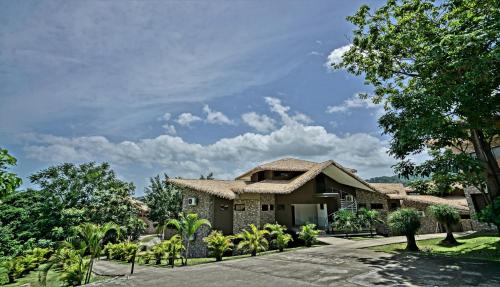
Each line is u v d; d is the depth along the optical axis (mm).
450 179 14031
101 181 33312
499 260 9805
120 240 29469
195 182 23812
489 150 12477
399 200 27984
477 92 10125
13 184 6406
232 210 21312
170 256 15484
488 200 12648
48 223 27094
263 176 26953
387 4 15180
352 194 27609
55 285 14414
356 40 16172
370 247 15180
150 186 42812
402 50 15086
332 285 7805
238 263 13023
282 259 13281
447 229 14977
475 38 9008
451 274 8180
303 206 27922
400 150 12234
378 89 16719
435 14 13445
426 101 10789
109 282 10531
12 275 17156
